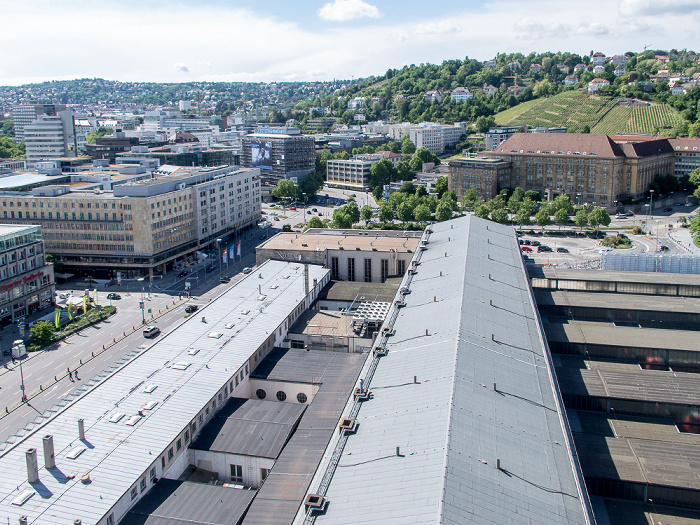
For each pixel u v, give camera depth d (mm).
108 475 97875
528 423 99875
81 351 187000
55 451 103375
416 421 97312
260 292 186750
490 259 189750
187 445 114250
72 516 88500
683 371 151750
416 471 84375
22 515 88188
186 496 100438
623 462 110500
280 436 117312
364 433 98125
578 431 123062
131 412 115938
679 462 110375
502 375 113938
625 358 154250
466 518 74750
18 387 162625
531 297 162250
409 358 121438
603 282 196875
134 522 93875
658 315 174875
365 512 78750
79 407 117188
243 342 149250
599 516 102250
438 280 168375
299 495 99125
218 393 126125
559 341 157625
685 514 102688
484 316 140125
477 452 88750
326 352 155625
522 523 76625
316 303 198250
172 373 131750
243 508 97625
